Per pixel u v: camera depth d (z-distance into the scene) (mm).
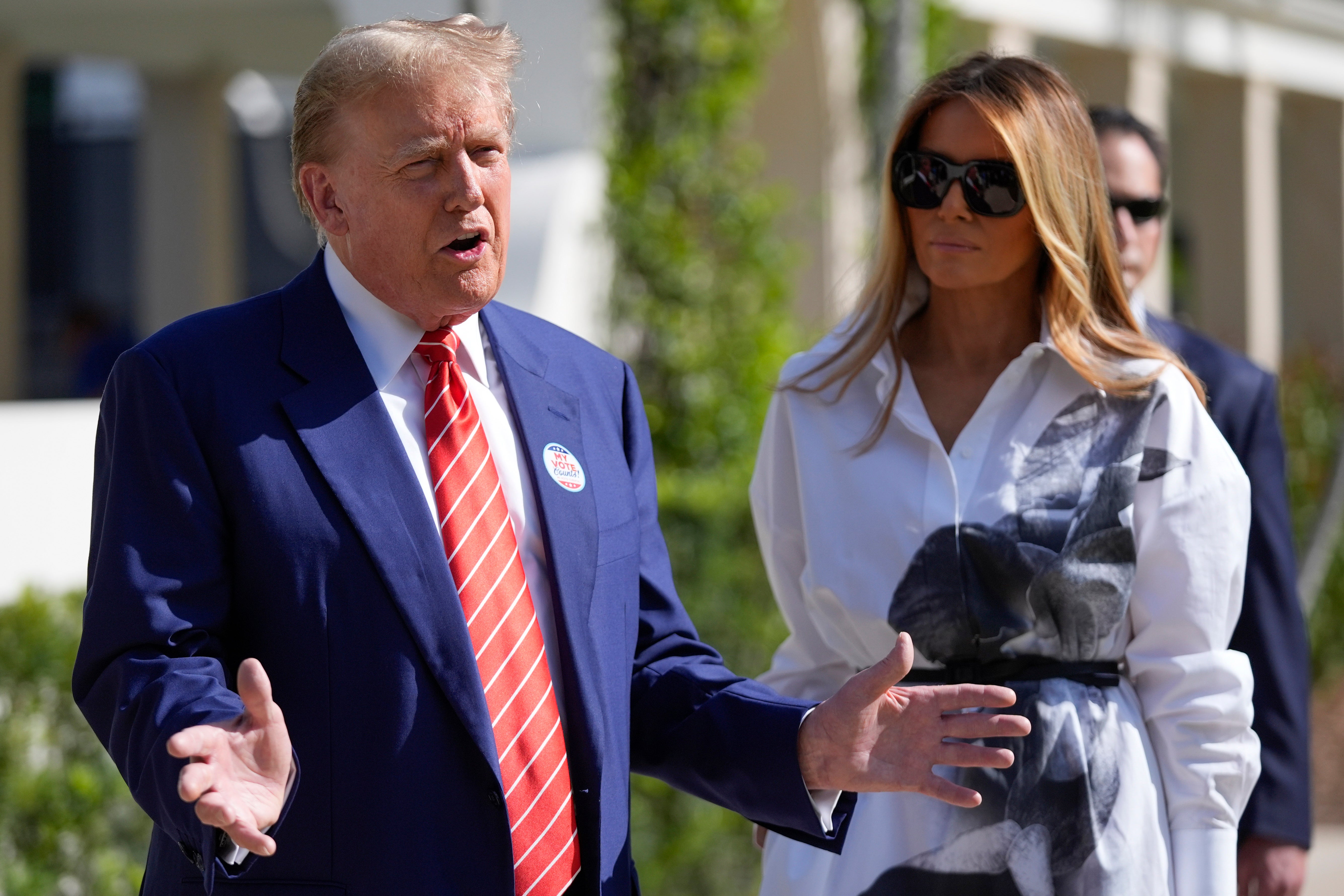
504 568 7746
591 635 7980
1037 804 8953
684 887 20328
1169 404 9258
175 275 42938
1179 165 56656
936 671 9367
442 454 7824
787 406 10148
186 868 7332
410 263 7629
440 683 7359
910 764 7762
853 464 9695
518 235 22938
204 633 7246
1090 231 9633
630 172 25609
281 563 7309
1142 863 8922
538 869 7547
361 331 7949
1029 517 9133
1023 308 9844
